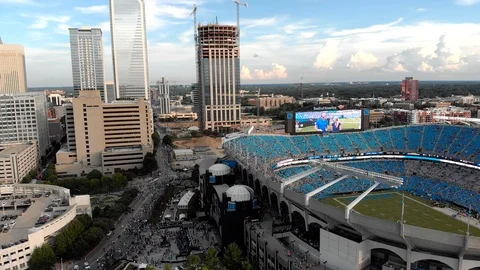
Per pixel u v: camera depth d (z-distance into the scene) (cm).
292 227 16575
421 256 11950
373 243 12781
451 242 11138
